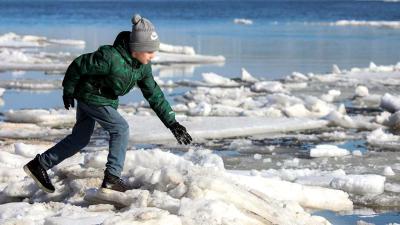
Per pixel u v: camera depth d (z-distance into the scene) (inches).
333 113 1223.5
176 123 579.5
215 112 1309.1
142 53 544.4
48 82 1804.9
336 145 1041.5
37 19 6737.2
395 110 1363.2
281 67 2279.8
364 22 5546.3
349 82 1841.8
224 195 530.9
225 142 1056.2
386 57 2642.7
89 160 658.8
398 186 765.3
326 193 693.9
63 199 610.9
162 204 516.1
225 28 4938.5
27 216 537.0
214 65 2358.5
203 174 567.2
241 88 1684.3
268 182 674.2
